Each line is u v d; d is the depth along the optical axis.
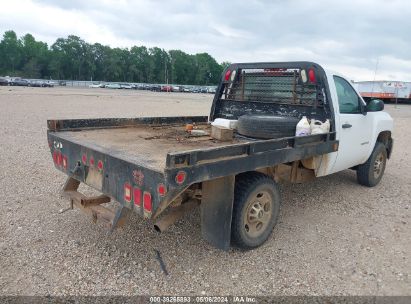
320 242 4.59
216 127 5.15
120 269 3.84
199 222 5.04
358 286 3.67
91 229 4.71
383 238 4.75
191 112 22.03
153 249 4.27
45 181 6.55
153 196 3.27
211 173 3.46
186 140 4.98
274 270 3.92
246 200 4.00
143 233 4.66
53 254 4.08
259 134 5.07
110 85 85.38
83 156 4.12
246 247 4.22
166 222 3.86
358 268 4.00
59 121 5.00
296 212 5.58
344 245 4.53
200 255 4.18
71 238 4.45
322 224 5.16
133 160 3.58
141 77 125.25
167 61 128.75
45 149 9.23
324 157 5.28
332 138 5.17
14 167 7.39
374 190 6.79
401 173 8.27
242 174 4.16
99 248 4.25
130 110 22.47
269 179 4.29
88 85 88.69
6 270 3.73
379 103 5.94
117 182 3.66
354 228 5.05
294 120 5.09
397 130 16.88
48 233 4.56
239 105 6.39
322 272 3.90
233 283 3.67
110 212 3.97
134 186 3.45
